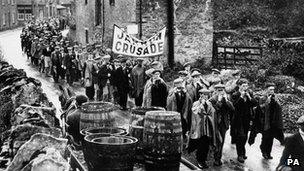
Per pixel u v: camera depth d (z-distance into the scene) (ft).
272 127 41.60
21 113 33.35
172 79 77.15
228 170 38.99
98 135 19.88
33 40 103.71
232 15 106.63
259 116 42.09
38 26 151.43
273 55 82.58
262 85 70.64
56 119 35.68
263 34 100.42
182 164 21.11
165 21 83.15
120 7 88.94
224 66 81.87
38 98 41.63
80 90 75.20
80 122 23.54
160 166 19.71
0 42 153.17
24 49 124.67
